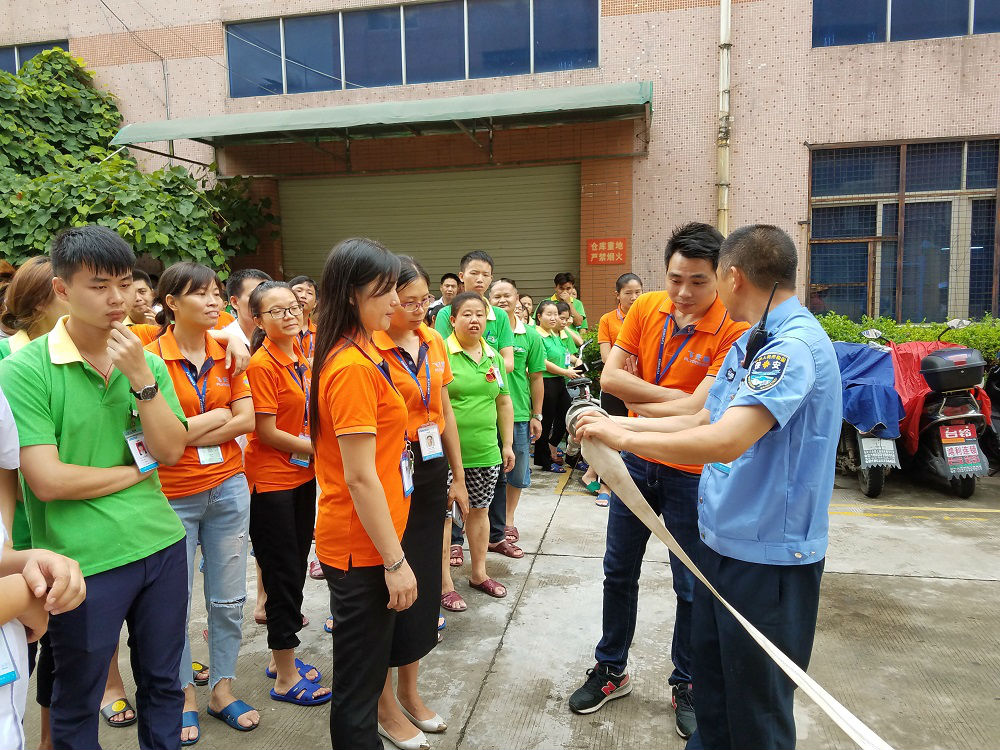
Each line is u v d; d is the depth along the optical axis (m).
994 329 5.96
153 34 8.63
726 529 1.69
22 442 1.64
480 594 3.40
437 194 8.33
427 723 2.33
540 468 5.93
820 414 1.62
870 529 4.24
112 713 2.42
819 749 2.24
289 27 8.32
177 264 2.36
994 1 6.87
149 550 1.81
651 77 7.50
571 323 6.68
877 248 7.30
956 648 2.83
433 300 5.14
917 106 7.03
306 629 3.11
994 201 7.02
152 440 1.83
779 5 7.20
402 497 1.90
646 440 1.61
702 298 2.20
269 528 2.48
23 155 7.69
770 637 1.65
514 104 6.76
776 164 7.35
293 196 8.68
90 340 1.77
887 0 7.04
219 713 2.42
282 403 2.53
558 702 2.51
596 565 3.75
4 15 8.97
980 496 4.89
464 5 7.87
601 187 7.74
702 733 1.84
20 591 1.10
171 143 8.17
